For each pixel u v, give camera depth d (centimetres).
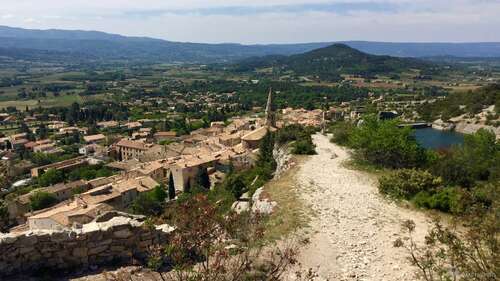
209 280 953
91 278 1191
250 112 19525
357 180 3031
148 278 1173
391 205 2339
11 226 5428
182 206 975
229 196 4253
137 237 1309
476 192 1964
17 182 9800
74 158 12075
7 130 17062
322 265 1495
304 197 2425
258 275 1191
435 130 14225
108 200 6694
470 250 1080
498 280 955
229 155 8906
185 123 16875
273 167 5366
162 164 9494
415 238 1784
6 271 1168
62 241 1231
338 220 2017
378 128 4034
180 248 977
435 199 2217
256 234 1197
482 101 15088
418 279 1338
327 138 6362
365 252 1630
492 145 4438
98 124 18062
